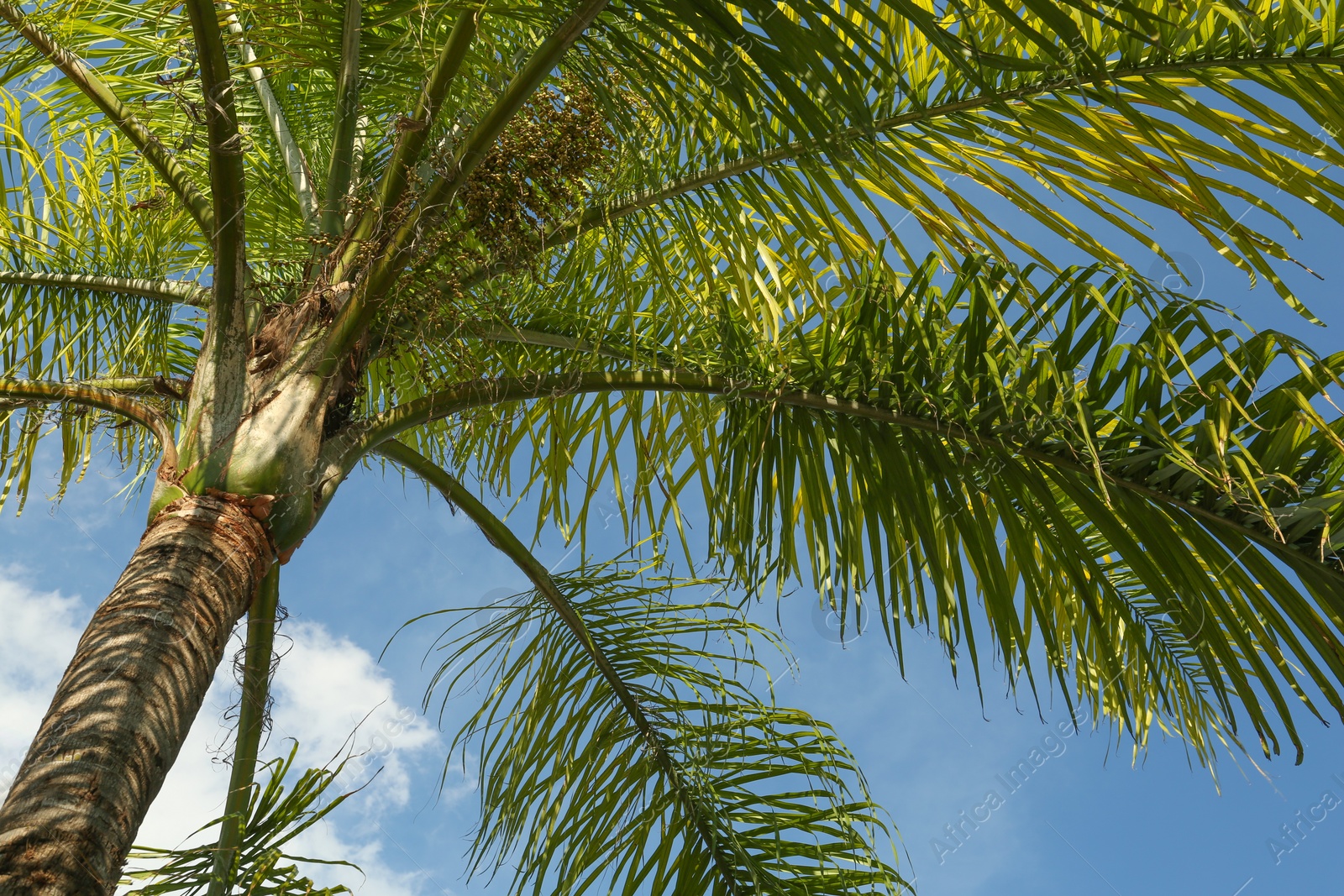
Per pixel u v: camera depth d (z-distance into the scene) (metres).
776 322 2.61
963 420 2.49
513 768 3.31
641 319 3.38
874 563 2.58
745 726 3.28
